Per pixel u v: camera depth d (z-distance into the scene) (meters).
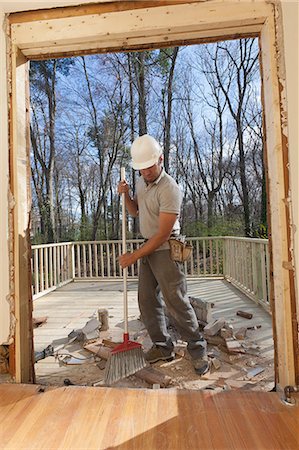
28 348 1.61
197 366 1.96
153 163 1.90
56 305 4.25
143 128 11.30
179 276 1.98
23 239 1.60
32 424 1.10
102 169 12.13
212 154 12.30
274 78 1.40
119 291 5.20
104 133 11.92
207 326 2.55
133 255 1.88
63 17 1.52
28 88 1.70
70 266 6.36
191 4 1.44
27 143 1.67
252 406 1.20
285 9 1.40
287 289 1.37
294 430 1.04
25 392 1.35
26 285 1.62
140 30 1.47
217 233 11.63
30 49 1.60
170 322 2.83
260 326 2.92
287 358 1.35
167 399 1.27
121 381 1.91
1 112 1.56
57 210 12.33
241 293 4.53
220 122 12.11
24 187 1.63
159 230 1.88
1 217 1.56
